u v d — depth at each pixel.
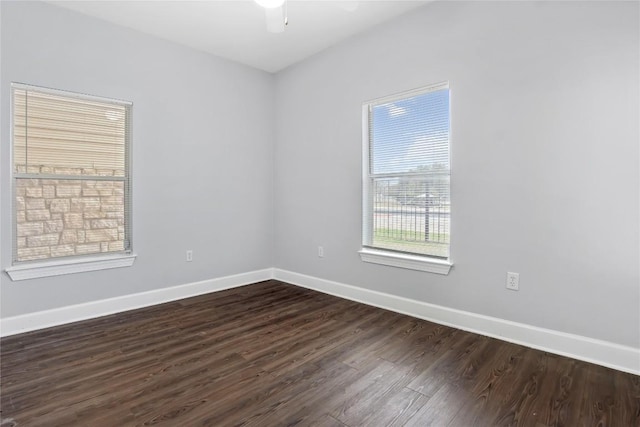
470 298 2.72
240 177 4.14
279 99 4.37
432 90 2.90
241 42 3.57
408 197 3.14
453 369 2.11
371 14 3.06
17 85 2.68
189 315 3.11
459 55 2.72
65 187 2.95
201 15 3.04
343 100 3.60
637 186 2.02
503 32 2.49
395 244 3.25
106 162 3.15
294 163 4.19
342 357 2.28
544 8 2.31
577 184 2.22
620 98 2.06
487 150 2.59
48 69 2.80
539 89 2.34
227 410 1.71
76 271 2.97
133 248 3.31
